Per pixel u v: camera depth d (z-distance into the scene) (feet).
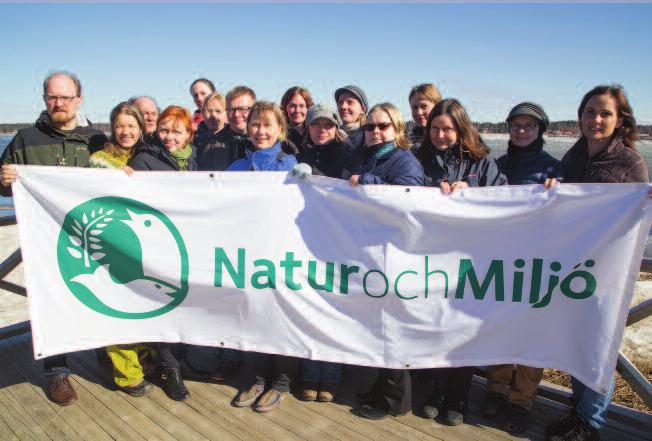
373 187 9.20
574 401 9.46
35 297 9.87
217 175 9.71
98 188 9.80
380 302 9.55
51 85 10.43
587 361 9.00
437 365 9.59
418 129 13.57
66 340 10.14
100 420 9.78
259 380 10.43
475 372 11.41
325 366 10.52
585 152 9.69
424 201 9.12
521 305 9.27
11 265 12.14
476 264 9.30
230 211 9.79
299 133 14.67
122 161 10.59
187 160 12.34
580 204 8.75
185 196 9.84
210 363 12.26
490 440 9.32
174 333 10.23
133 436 9.30
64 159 10.89
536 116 9.84
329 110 11.47
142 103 13.97
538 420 9.97
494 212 9.04
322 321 9.78
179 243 9.98
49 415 9.96
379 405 9.90
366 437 9.33
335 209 9.50
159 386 10.99
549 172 9.91
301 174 9.43
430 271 9.39
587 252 8.81
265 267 9.80
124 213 9.92
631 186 8.43
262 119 10.29
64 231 9.91
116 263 10.07
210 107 14.15
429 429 9.61
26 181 9.66
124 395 10.63
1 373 11.55
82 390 10.82
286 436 9.32
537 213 8.94
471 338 9.45
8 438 9.29
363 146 10.91
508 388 10.75
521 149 10.28
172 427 9.57
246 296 9.95
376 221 9.38
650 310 9.18
